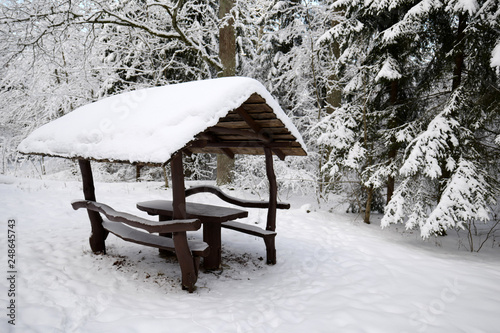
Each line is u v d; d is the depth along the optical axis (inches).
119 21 372.8
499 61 192.2
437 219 207.8
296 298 136.5
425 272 165.0
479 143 239.6
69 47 420.5
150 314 117.7
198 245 145.3
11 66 383.2
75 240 197.0
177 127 116.3
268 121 161.8
